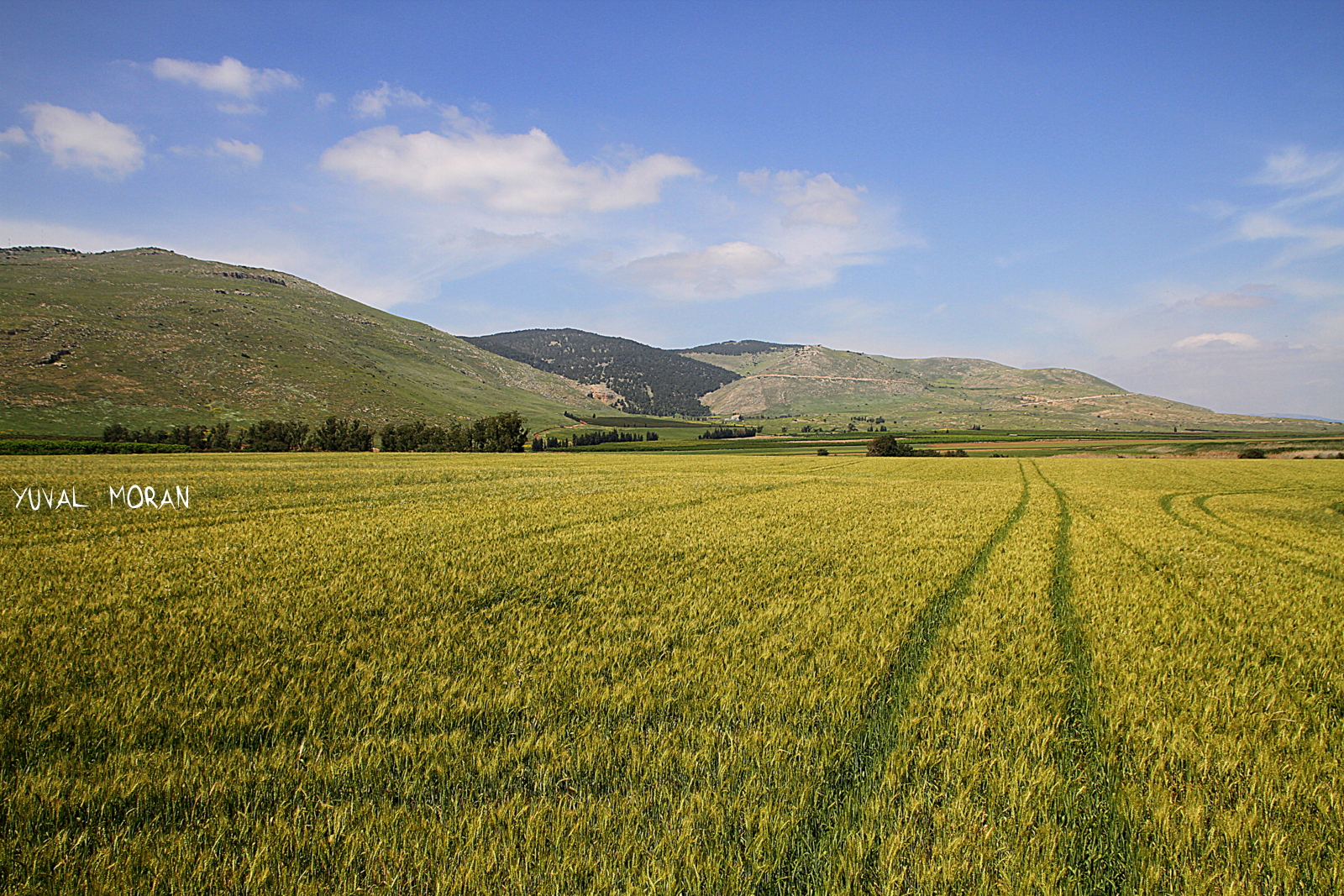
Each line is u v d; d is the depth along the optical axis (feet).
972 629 30.83
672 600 34.47
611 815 14.76
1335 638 31.24
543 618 30.50
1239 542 63.93
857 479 142.41
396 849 13.50
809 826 14.79
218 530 52.75
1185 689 23.86
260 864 13.17
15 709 19.36
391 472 130.00
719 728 19.31
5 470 106.73
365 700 20.43
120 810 14.96
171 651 24.40
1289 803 15.97
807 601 34.83
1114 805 16.03
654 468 175.94
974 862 13.62
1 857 13.10
